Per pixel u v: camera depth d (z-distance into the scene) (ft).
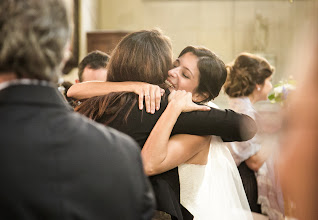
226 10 27.63
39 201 2.33
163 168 4.83
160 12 28.25
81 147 2.56
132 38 5.41
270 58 24.62
